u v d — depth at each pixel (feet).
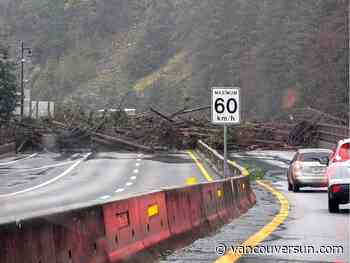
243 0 491.31
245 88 411.34
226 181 66.03
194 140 236.63
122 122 253.65
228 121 81.41
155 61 620.49
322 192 110.11
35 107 357.00
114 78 633.61
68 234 24.35
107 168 163.63
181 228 42.52
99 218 27.94
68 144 233.35
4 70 247.29
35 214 22.13
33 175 144.15
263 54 419.74
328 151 112.37
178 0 651.25
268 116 366.84
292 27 418.72
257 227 56.70
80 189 111.34
